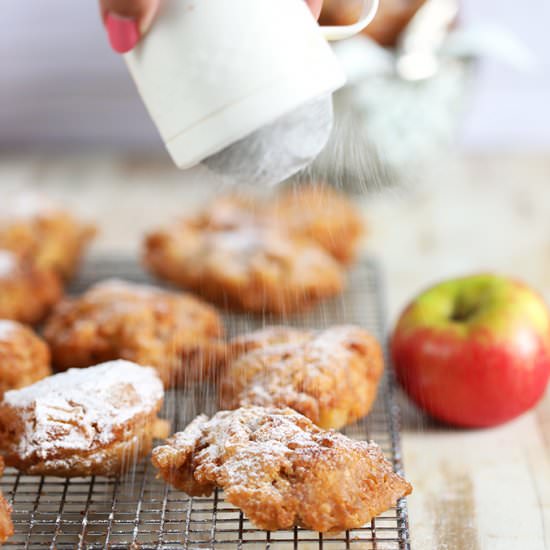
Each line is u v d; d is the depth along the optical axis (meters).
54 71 1.10
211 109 0.65
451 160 1.09
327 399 0.72
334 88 0.66
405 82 0.93
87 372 0.72
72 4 1.08
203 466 0.67
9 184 1.05
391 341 0.79
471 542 0.70
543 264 0.94
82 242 0.93
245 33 0.65
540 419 0.78
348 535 0.68
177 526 0.69
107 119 1.13
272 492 0.65
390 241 0.97
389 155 0.94
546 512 0.72
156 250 0.89
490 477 0.74
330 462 0.66
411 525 0.71
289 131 0.67
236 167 0.67
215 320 0.82
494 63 1.10
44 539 0.69
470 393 0.76
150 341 0.78
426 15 0.90
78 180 1.07
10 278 0.84
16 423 0.70
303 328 0.85
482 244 0.97
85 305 0.81
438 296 0.79
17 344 0.75
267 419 0.69
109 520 0.69
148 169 1.09
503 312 0.76
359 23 0.67
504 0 1.08
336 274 0.87
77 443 0.69
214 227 0.91
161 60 0.66
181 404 0.76
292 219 0.92
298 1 0.66
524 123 1.13
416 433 0.77
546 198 1.03
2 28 1.08
